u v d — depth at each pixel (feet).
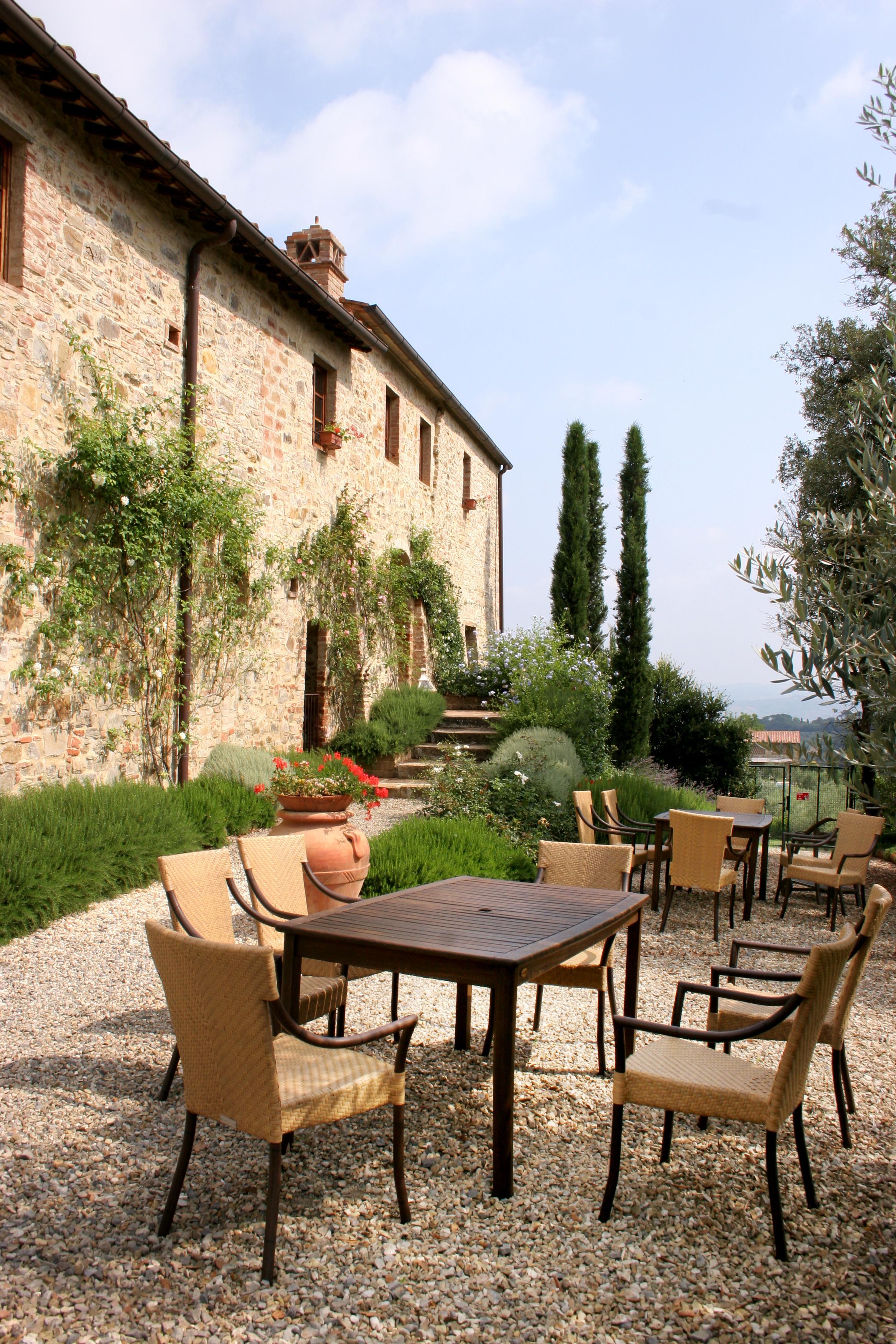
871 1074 11.64
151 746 24.90
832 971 7.98
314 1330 6.50
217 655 28.27
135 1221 7.83
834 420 27.76
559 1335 6.51
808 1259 7.54
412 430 46.55
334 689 37.40
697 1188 8.72
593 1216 8.14
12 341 19.83
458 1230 7.86
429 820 22.63
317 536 35.17
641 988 15.20
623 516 49.29
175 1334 6.44
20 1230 7.63
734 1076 8.55
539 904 11.30
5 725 19.77
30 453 20.40
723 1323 6.67
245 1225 7.81
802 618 8.09
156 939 7.73
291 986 9.87
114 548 22.90
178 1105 10.14
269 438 31.58
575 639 53.26
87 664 22.33
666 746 49.39
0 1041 11.81
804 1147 8.43
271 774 27.43
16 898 16.17
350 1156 9.20
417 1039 12.59
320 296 32.76
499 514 65.62
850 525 9.56
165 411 25.34
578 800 21.85
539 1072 11.59
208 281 27.76
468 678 46.98
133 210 24.11
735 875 19.94
